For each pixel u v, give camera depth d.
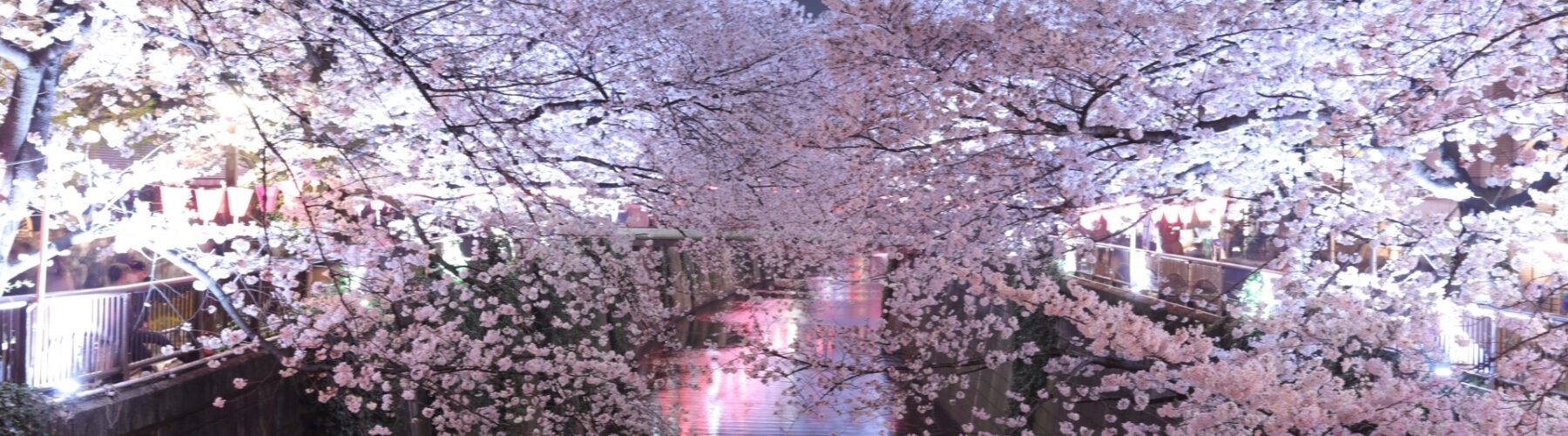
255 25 8.55
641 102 11.38
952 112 9.02
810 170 12.80
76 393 8.48
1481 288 7.47
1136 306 13.66
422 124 8.09
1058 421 14.73
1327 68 7.90
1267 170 9.10
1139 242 16.39
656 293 13.98
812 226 13.91
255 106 8.26
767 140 12.58
